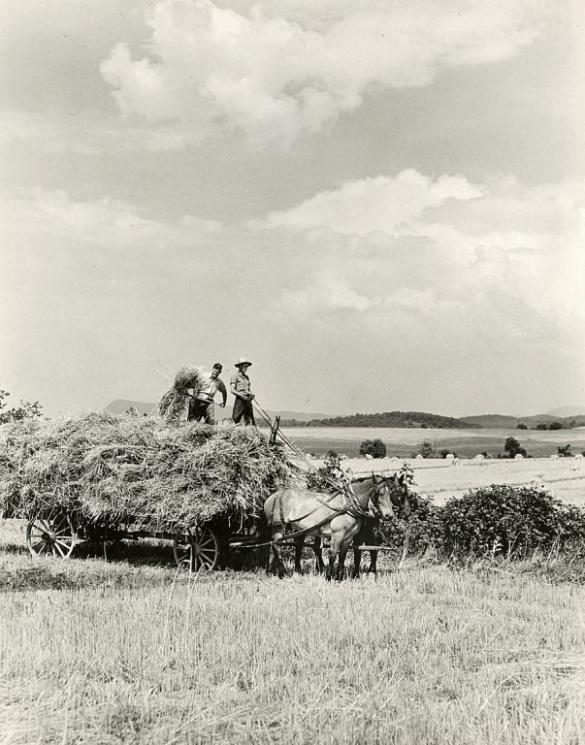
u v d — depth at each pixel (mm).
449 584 15523
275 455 17484
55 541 18938
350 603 12922
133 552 20016
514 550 18328
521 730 7340
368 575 16562
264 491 16812
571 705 8031
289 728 7453
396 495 16375
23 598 13289
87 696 8477
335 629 10984
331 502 16297
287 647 10055
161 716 7941
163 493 16344
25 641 10039
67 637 10195
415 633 11109
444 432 105250
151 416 18531
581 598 14266
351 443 87750
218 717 7887
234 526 17453
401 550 19594
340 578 16031
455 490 38250
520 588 15258
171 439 17078
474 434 103250
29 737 7445
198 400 18750
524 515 18469
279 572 16594
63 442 18062
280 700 8344
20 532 24906
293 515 16328
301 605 12586
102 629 10680
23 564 17375
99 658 9508
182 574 16500
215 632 10750
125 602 12609
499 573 17062
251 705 8211
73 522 18719
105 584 14953
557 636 11109
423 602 13445
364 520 16422
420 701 8211
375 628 11141
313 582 15336
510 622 11859
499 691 8664
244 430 17359
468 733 7246
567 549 18078
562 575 16766
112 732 7582
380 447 74312
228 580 15836
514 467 57438
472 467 57688
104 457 17203
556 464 61188
